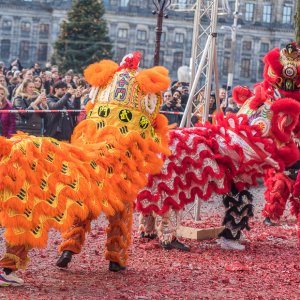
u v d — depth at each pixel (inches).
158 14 784.3
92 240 427.8
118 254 348.8
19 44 4170.8
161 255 396.2
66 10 4111.7
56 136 665.6
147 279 343.0
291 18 4411.9
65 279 332.8
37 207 294.5
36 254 379.9
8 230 290.8
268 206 498.3
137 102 343.0
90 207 308.8
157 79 343.3
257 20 4365.2
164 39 4291.3
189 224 482.0
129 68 348.5
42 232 295.0
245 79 4340.6
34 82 724.0
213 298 318.0
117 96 341.7
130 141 334.3
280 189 489.7
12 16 4151.1
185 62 4286.4
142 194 397.4
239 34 4325.8
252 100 401.1
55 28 4128.9
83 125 343.0
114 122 338.6
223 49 4284.0
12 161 292.5
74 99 713.0
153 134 349.1
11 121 596.1
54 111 632.4
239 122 402.3
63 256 346.9
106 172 323.6
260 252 421.7
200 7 503.2
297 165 486.6
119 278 340.8
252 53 4355.3
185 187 397.4
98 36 3112.7
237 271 370.3
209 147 402.0
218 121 409.4
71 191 302.5
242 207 420.5
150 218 423.2
